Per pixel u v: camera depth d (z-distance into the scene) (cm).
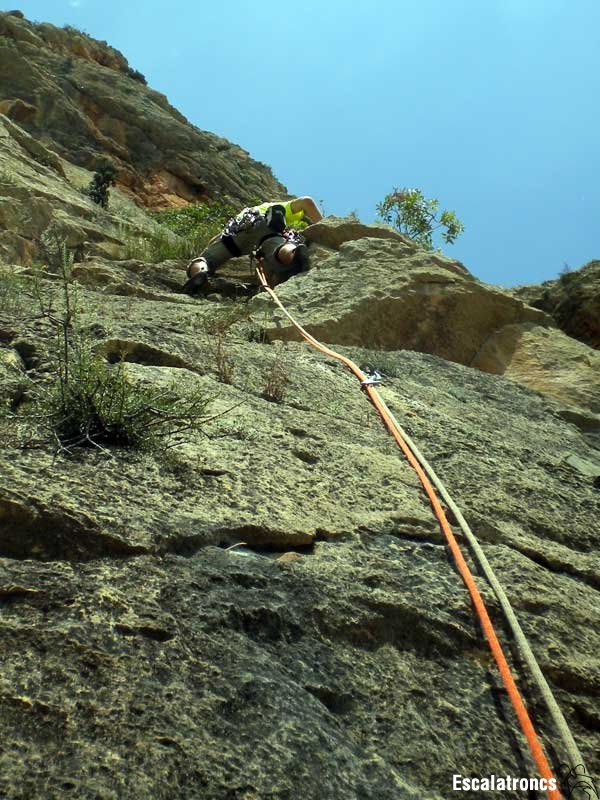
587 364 755
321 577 246
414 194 1448
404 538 289
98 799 153
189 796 160
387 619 237
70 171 1795
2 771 154
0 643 183
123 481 265
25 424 285
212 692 188
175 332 484
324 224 980
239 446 328
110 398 296
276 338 629
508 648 239
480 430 474
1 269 527
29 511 224
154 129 2597
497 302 783
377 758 189
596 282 946
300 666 211
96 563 221
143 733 170
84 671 181
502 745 206
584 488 420
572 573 305
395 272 780
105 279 771
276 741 181
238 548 255
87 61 2803
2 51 2289
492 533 310
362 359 580
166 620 204
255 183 2978
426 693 217
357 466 342
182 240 1055
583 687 234
